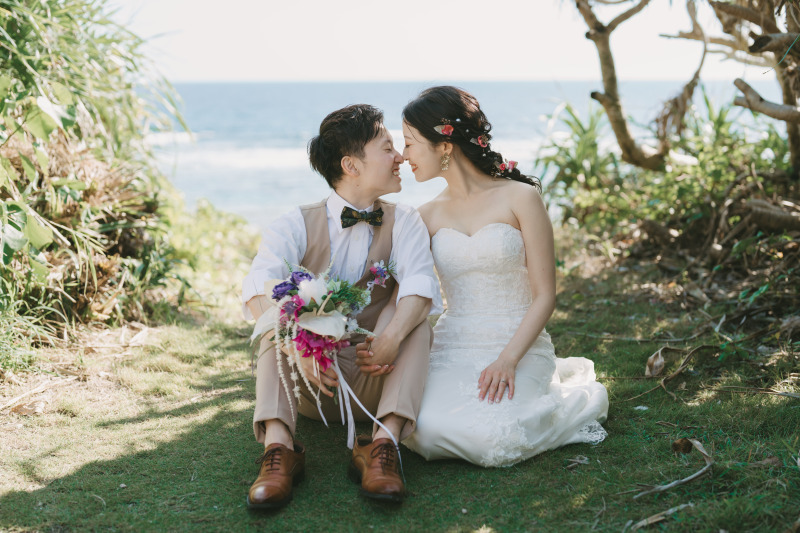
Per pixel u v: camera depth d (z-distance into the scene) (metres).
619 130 5.59
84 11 4.22
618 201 6.29
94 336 3.66
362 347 2.27
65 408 2.82
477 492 2.15
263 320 2.21
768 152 5.80
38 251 3.33
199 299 4.50
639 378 3.09
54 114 3.29
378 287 2.54
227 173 19.30
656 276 4.84
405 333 2.30
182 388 3.10
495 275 2.67
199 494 2.16
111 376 3.20
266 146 29.55
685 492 2.06
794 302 3.65
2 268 3.23
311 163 2.52
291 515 2.03
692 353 3.02
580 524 1.94
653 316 4.06
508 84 125.25
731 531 1.83
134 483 2.22
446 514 2.02
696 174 5.41
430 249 2.71
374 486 2.03
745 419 2.56
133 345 3.59
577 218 6.95
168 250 4.42
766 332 3.35
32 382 3.06
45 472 2.29
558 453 2.40
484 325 2.65
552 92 80.75
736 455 2.26
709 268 4.62
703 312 3.83
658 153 5.76
